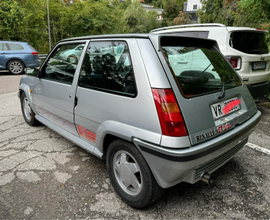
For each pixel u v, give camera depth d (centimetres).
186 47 229
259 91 465
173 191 251
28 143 368
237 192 248
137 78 200
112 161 235
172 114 180
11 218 212
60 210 222
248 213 218
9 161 313
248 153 333
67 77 298
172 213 218
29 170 291
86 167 298
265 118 476
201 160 188
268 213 217
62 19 2705
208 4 1981
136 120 199
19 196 242
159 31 655
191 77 210
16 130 423
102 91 236
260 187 256
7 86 870
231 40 455
